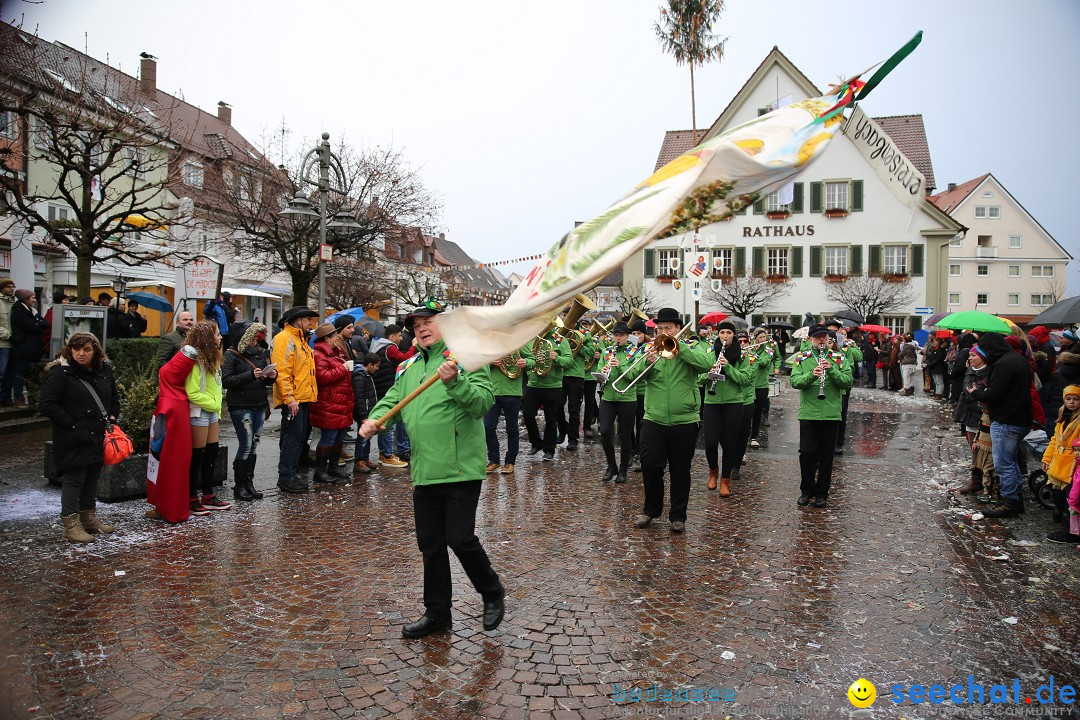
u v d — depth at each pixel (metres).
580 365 10.32
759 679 3.64
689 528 6.39
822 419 7.08
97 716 3.21
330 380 7.76
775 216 33.91
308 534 5.98
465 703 3.36
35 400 11.19
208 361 6.48
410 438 4.06
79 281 12.36
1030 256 51.41
